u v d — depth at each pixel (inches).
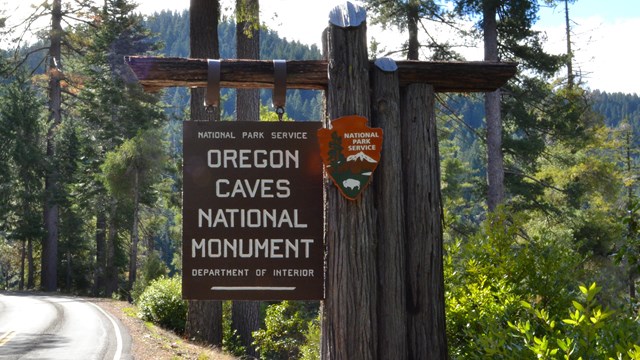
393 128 226.1
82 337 666.8
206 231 223.9
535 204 1109.7
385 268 223.1
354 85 222.2
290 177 225.6
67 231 2050.9
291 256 224.8
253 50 785.6
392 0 1001.5
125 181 1472.7
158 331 736.3
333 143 221.0
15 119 1927.9
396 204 223.9
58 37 1868.8
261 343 725.9
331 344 219.0
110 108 1786.4
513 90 1029.8
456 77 233.3
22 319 831.7
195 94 694.5
